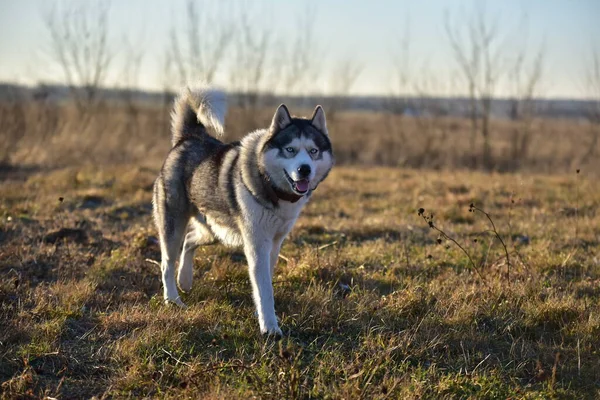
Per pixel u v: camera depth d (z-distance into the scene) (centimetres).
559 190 1162
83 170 1237
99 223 810
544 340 478
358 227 809
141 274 601
